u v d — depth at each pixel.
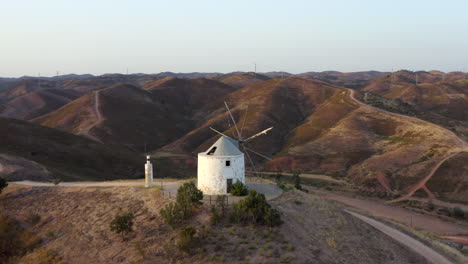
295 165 113.19
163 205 35.78
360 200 81.38
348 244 32.16
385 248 34.00
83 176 73.12
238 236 28.97
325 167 108.94
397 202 79.19
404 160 99.38
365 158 108.88
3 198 46.12
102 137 142.00
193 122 193.50
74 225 37.00
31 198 45.75
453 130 118.38
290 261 26.25
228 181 38.50
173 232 30.34
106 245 31.20
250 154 126.00
